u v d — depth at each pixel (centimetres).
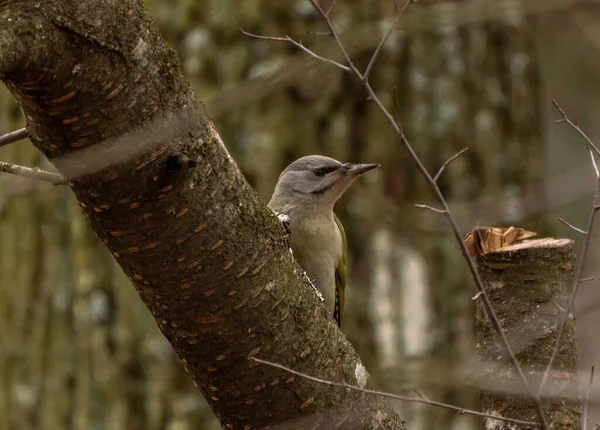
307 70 1078
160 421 1138
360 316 1195
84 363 1158
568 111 1777
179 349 534
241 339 519
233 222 505
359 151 1202
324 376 539
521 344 611
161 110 475
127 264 508
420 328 1200
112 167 470
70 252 1184
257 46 1147
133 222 489
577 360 622
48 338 1179
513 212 1198
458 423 1171
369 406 557
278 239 526
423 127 1234
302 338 531
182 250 497
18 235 1200
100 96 457
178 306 512
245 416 538
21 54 425
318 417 537
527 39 1373
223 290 509
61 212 1188
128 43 458
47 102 453
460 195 1241
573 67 1819
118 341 1152
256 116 1156
